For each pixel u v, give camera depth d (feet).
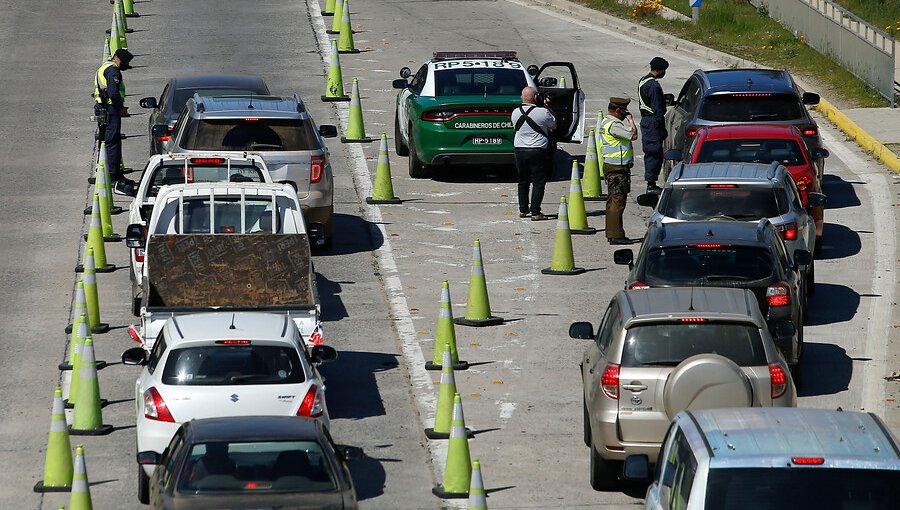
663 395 77.56
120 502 82.28
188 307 93.61
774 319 96.43
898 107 191.42
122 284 127.24
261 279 106.42
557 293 124.77
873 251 136.87
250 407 81.20
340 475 66.44
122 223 145.28
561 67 215.31
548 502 82.07
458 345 112.06
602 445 79.20
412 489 84.74
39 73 211.61
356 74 212.43
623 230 141.08
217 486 64.95
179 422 80.28
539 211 148.25
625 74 212.23
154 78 206.59
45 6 261.03
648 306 81.46
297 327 90.33
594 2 262.88
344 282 127.75
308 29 244.01
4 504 82.17
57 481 84.48
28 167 165.27
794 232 113.29
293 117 132.67
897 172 163.63
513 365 107.34
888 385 102.53
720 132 133.80
